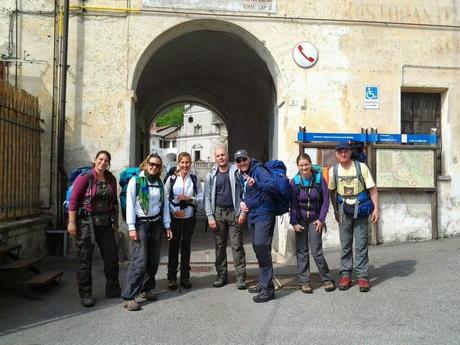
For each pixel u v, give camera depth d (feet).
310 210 18.86
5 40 26.04
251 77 44.19
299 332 14.05
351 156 19.51
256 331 14.21
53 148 26.23
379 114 28.48
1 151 21.06
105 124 26.48
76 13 26.40
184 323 15.12
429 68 29.12
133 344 13.26
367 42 28.55
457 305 16.06
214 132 208.33
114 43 26.63
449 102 29.43
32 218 24.11
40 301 17.97
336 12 28.27
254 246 17.85
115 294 18.61
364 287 18.19
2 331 14.48
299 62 27.86
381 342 13.06
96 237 18.39
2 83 21.29
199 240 34.17
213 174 20.15
